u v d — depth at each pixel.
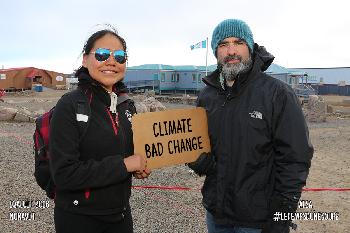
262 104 3.02
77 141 2.71
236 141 3.08
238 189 3.06
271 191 3.10
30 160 10.78
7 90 73.56
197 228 6.20
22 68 77.25
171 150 3.24
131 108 3.25
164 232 6.00
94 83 2.84
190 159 3.31
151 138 3.19
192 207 7.30
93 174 2.66
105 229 2.94
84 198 2.77
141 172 3.00
